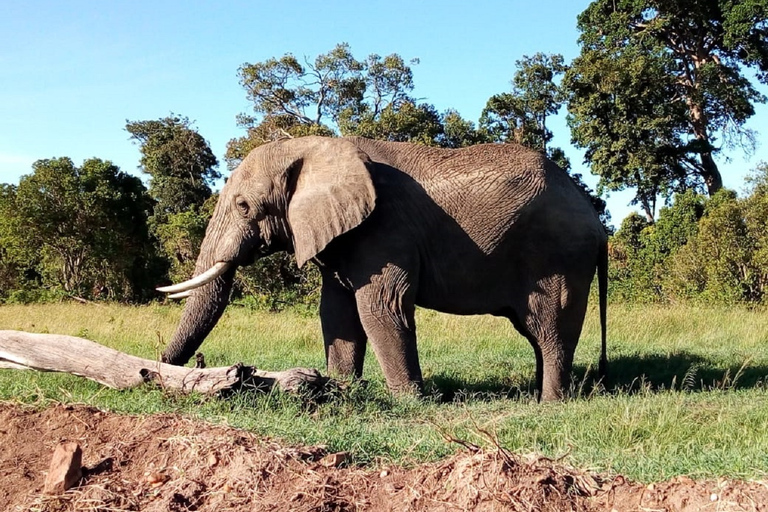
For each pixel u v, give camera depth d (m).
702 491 3.94
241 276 23.38
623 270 25.72
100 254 28.58
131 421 5.49
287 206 8.03
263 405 6.32
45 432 5.52
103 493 4.59
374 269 7.78
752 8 29.77
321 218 7.68
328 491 4.43
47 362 6.82
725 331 13.98
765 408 6.82
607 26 33.53
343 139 8.09
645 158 31.17
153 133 46.78
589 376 9.79
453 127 31.17
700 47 33.41
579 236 8.23
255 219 8.03
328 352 8.58
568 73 32.03
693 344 12.80
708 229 21.05
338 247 7.95
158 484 4.70
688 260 21.62
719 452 5.02
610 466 4.65
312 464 4.71
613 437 6.00
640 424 6.29
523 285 8.23
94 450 5.14
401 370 7.79
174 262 27.50
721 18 32.22
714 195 24.42
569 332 8.32
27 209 27.39
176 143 44.38
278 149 8.12
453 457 4.50
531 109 38.97
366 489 4.46
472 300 8.21
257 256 8.24
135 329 13.80
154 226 33.56
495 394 8.54
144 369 6.68
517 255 8.17
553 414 6.83
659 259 24.28
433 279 8.08
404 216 7.90
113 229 29.47
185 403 6.28
